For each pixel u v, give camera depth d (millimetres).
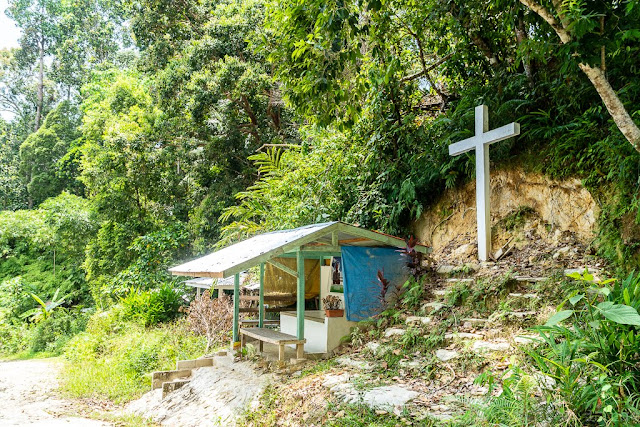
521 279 6203
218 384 7352
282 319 9547
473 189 8477
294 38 6824
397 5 8648
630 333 3498
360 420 4145
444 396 4406
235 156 17812
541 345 4160
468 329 5852
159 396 8281
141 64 19141
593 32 4723
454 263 7848
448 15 8578
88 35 35875
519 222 7621
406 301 7074
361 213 9781
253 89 15133
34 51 40594
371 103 9477
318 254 8133
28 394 9906
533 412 3348
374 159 9664
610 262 5977
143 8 18328
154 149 19062
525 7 6973
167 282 17172
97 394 9500
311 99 6895
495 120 7902
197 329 11891
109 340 12945
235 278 9242
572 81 6984
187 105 15891
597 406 3355
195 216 18609
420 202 9195
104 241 20125
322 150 10523
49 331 17203
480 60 9148
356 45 6715
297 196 11070
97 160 19875
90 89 28719
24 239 26750
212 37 15906
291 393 5602
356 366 5961
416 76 9758
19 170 33969
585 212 6719
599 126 6758
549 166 7246
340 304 7625
